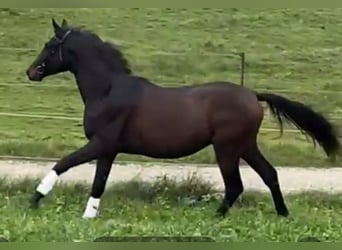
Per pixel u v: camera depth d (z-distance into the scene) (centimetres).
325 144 1214
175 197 1282
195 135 1176
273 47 2395
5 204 1222
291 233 1098
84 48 1195
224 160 1179
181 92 1192
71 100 2102
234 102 1172
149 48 2356
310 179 1495
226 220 1149
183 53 2319
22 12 2528
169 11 2570
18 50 2306
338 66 2302
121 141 1188
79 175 1445
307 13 2588
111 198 1257
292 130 1831
